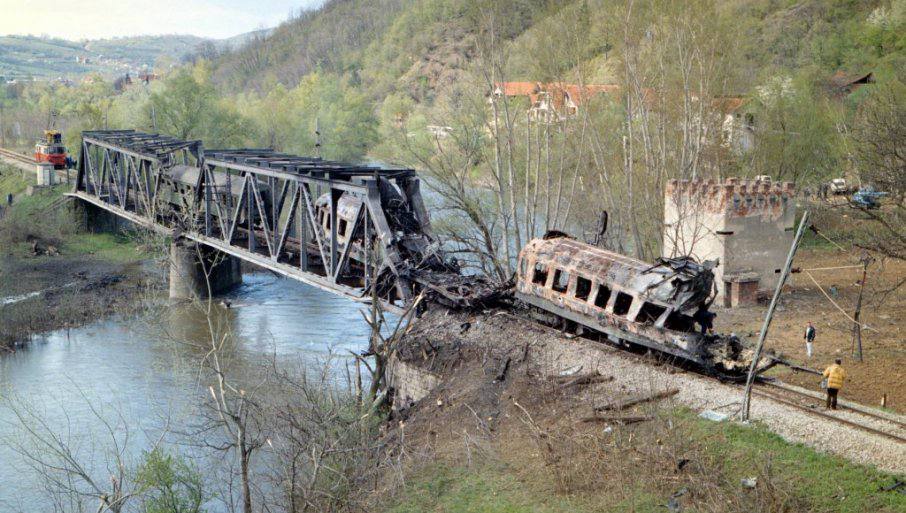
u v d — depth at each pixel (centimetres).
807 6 11394
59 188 7788
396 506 2127
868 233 3559
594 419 2325
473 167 5378
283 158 4581
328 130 9488
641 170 5000
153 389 3566
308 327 4591
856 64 9575
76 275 5750
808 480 1902
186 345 4191
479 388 2705
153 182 6131
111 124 9644
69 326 4666
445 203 4666
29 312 4709
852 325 3453
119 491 2209
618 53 4728
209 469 2695
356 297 3528
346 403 2519
